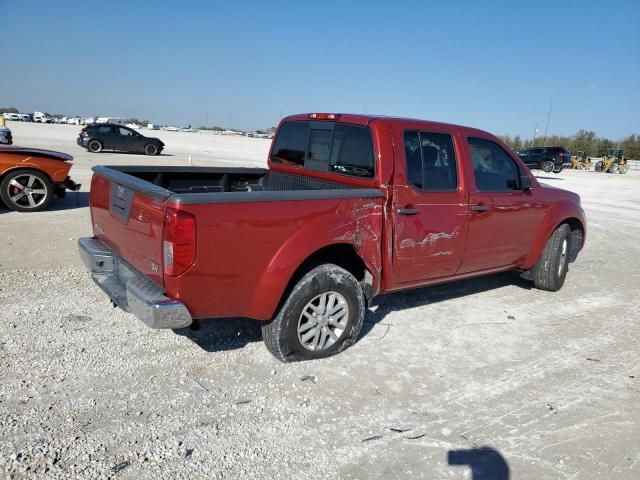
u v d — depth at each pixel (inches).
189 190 212.5
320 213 149.9
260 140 2979.8
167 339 169.2
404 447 122.5
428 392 148.4
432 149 183.9
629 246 387.2
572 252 269.3
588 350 185.3
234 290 138.1
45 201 368.5
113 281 159.2
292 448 119.4
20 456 109.5
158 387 140.6
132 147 1027.3
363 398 142.6
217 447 117.9
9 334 163.8
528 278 251.1
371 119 173.3
